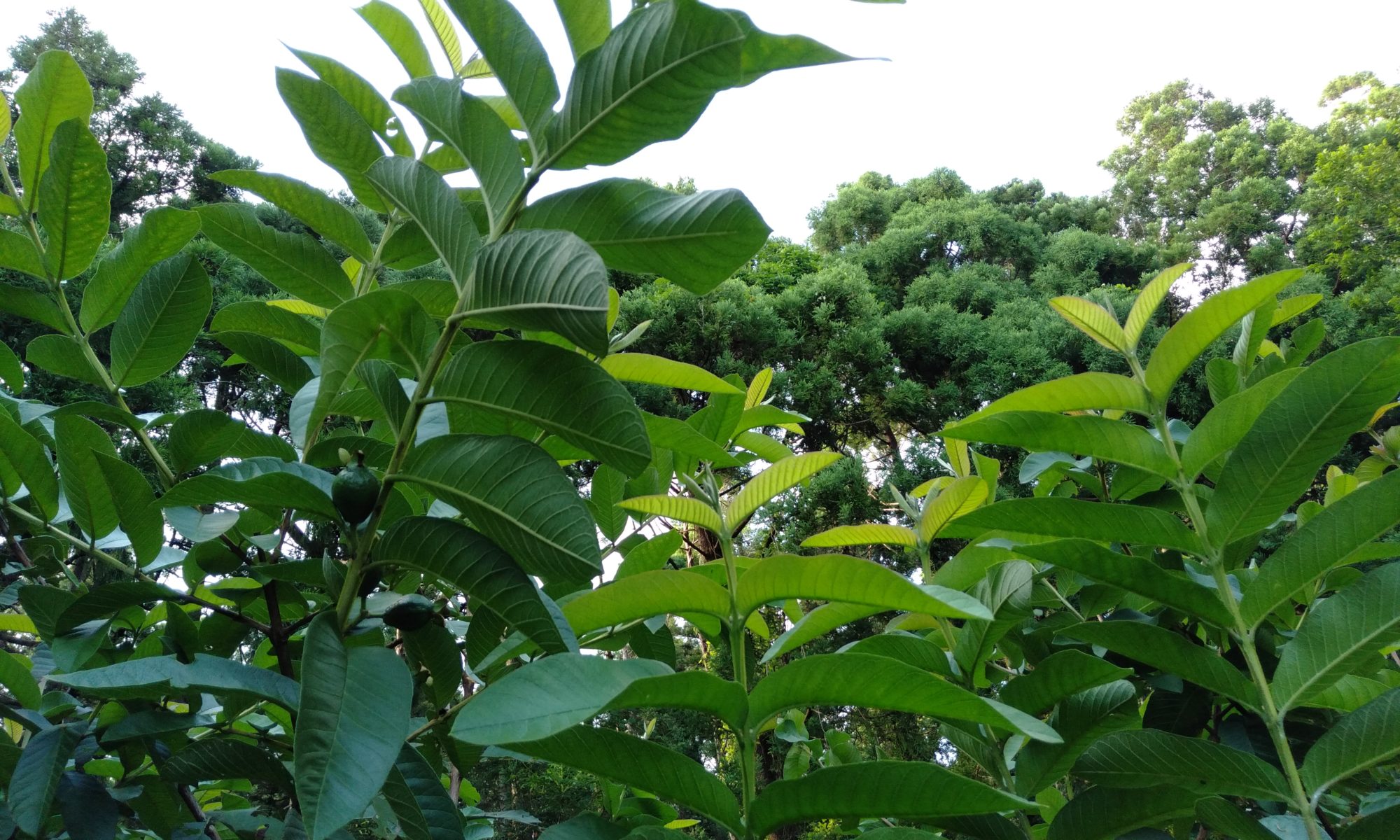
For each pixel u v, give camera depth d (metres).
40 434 1.29
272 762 0.94
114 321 1.19
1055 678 1.04
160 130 17.41
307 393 1.22
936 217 20.98
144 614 1.18
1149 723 1.21
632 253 0.83
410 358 0.86
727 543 1.02
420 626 0.90
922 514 1.27
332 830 0.61
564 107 0.83
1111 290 18.33
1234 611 1.00
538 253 0.74
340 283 1.26
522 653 1.18
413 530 0.85
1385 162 20.00
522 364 0.80
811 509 11.30
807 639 0.98
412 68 1.45
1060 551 1.03
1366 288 18.22
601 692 0.69
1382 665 1.21
